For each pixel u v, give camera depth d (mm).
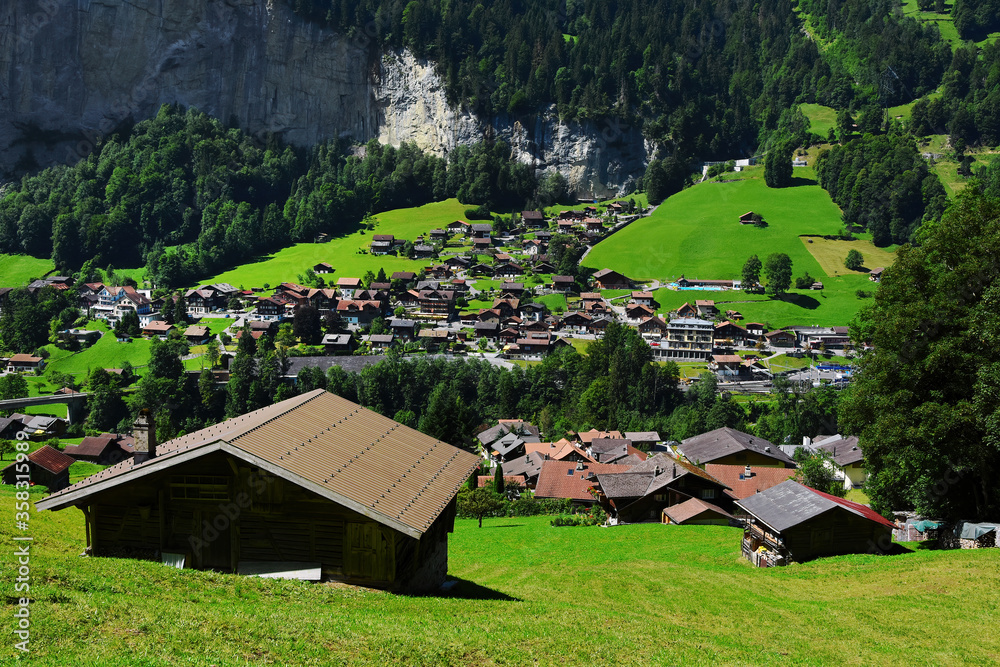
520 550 49812
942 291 41844
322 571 25234
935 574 34969
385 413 139250
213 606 21828
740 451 81375
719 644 25484
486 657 20828
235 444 24031
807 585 36750
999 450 40188
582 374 141000
